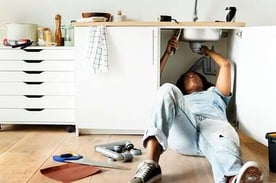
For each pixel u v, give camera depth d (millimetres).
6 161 2066
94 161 2059
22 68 2748
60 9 3020
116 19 2889
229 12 2691
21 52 2732
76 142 2504
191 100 2412
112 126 2672
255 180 1503
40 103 2773
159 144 1809
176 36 2734
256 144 2449
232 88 2666
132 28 2570
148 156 1781
